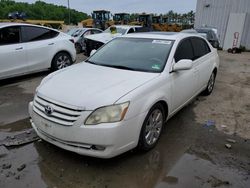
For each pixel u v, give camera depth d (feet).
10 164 10.71
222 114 16.83
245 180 10.17
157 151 11.96
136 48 14.57
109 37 33.58
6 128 13.98
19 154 11.44
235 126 15.02
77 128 9.80
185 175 10.34
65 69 13.75
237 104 18.90
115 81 11.44
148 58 13.58
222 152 12.09
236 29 65.62
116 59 14.15
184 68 12.82
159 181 9.95
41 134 11.19
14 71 22.24
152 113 11.64
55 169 10.47
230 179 10.19
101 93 10.34
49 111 10.40
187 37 16.02
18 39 22.50
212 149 12.34
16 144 12.17
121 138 10.03
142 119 10.76
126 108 10.07
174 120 15.58
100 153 9.91
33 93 20.03
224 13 68.80
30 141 12.50
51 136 10.58
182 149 12.23
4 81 23.36
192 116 16.33
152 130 11.86
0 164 10.69
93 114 9.77
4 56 21.22
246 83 25.61
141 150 11.64
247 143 13.05
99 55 15.12
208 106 18.25
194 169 10.73
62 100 10.28
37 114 10.94
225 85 24.48
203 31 52.37
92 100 9.98
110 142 9.78
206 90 20.16
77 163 10.87
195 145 12.65
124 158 11.31
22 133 13.39
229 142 13.08
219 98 20.18
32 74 25.79
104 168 10.59
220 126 14.94
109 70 12.91
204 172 10.56
